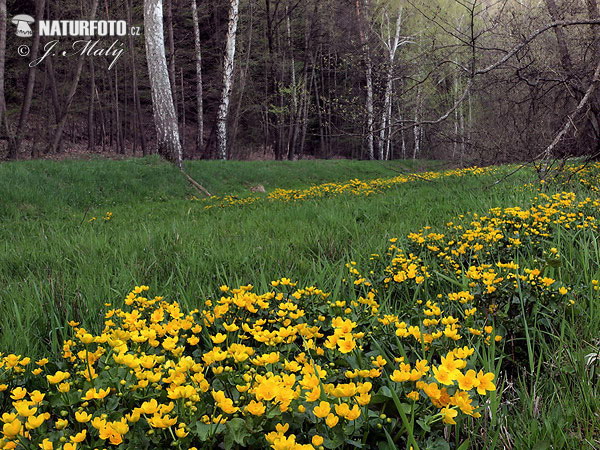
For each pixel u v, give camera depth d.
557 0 9.11
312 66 35.75
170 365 1.83
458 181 11.01
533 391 2.02
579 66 8.15
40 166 13.23
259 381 1.58
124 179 13.99
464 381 1.49
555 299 2.62
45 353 2.47
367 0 27.88
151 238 5.53
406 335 1.99
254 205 10.09
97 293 3.25
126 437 1.45
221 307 2.30
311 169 23.20
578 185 7.22
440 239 4.20
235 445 1.47
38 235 6.84
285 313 2.31
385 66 8.30
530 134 7.80
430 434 1.62
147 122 41.34
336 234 5.24
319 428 1.50
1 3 16.31
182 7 32.81
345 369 1.96
